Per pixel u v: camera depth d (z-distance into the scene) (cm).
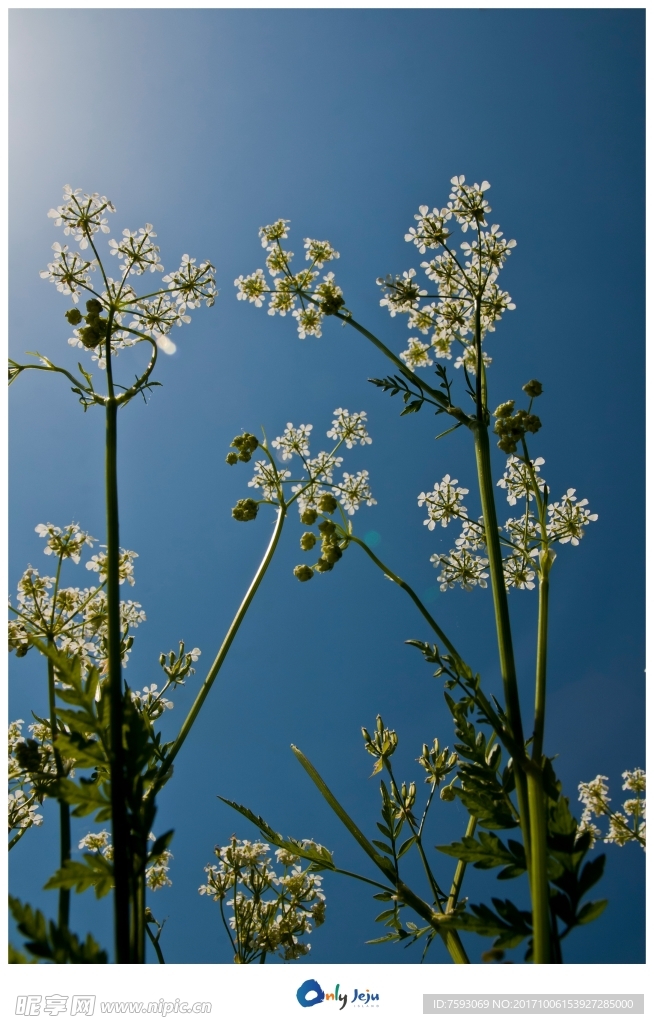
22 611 47
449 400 45
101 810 38
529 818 38
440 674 41
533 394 45
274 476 52
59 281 46
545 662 41
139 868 37
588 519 47
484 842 39
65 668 38
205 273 48
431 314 50
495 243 48
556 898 38
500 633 41
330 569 47
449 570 49
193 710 42
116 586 39
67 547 49
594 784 54
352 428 54
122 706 38
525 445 45
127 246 47
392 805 47
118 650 39
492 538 42
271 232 51
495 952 38
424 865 46
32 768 41
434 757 49
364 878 45
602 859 38
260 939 50
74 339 47
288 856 53
